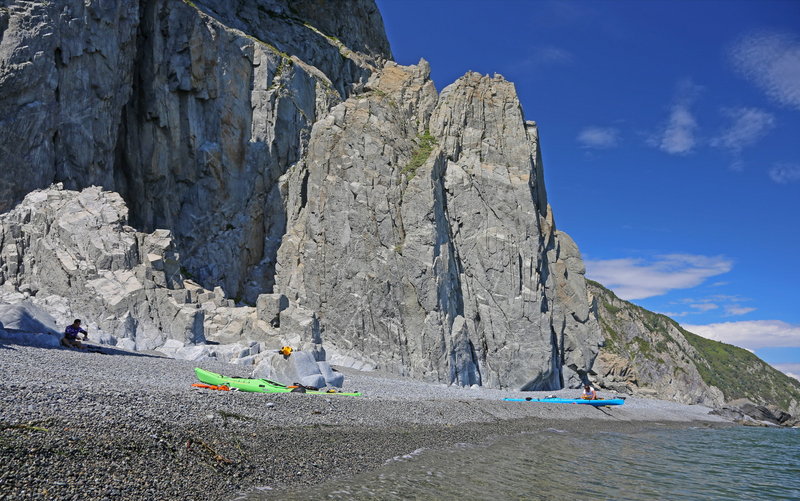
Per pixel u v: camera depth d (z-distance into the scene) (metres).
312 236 52.75
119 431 14.26
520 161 59.50
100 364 24.70
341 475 16.42
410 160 55.06
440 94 63.03
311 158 55.47
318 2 80.25
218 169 55.16
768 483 22.77
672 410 57.75
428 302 48.47
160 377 24.39
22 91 42.78
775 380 145.75
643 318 130.00
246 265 55.34
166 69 53.47
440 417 28.97
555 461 22.75
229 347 39.38
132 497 11.55
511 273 54.00
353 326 48.59
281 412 21.48
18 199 42.41
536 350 52.38
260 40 66.25
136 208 52.19
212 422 17.45
